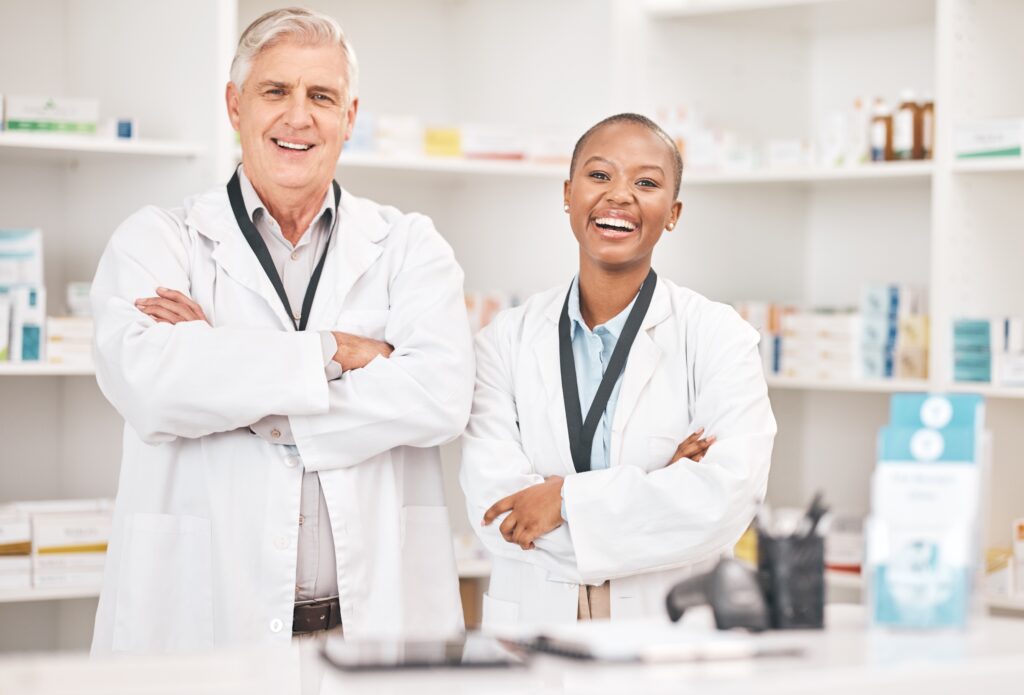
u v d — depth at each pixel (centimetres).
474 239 378
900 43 379
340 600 220
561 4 357
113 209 341
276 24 223
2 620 354
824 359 340
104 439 350
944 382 321
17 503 327
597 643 150
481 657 145
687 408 224
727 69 375
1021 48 336
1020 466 340
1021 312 337
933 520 157
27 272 313
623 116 225
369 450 219
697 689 128
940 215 321
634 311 226
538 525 215
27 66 349
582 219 221
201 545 220
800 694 131
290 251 231
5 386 352
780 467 391
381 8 383
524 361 232
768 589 157
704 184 370
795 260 396
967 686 138
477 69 382
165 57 329
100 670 136
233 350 211
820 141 345
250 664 142
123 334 214
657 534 210
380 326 230
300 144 223
